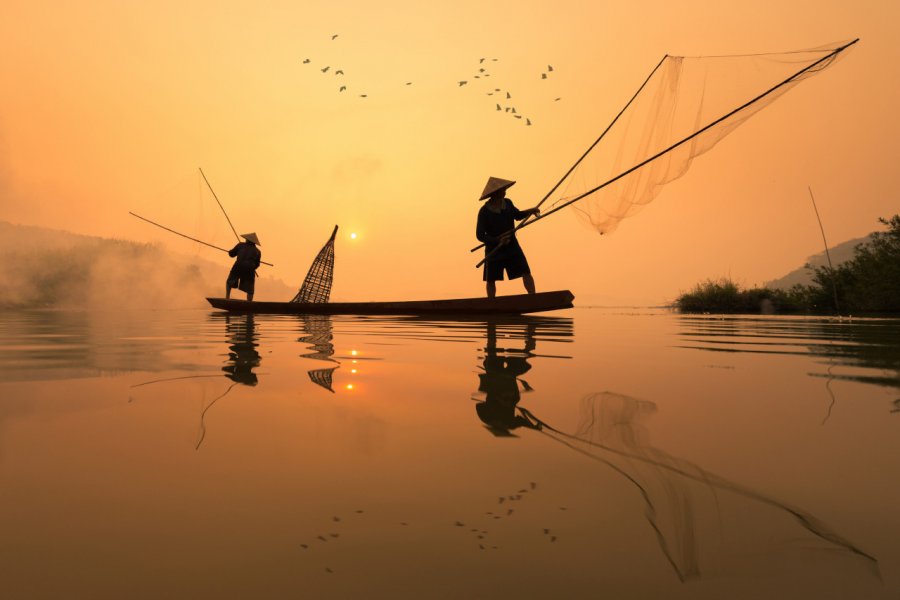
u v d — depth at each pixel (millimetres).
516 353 2619
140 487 767
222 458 905
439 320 6141
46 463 871
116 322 5793
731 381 1740
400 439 1027
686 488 762
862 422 1161
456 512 687
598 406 1337
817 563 541
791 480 797
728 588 499
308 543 599
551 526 641
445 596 487
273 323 5590
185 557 568
